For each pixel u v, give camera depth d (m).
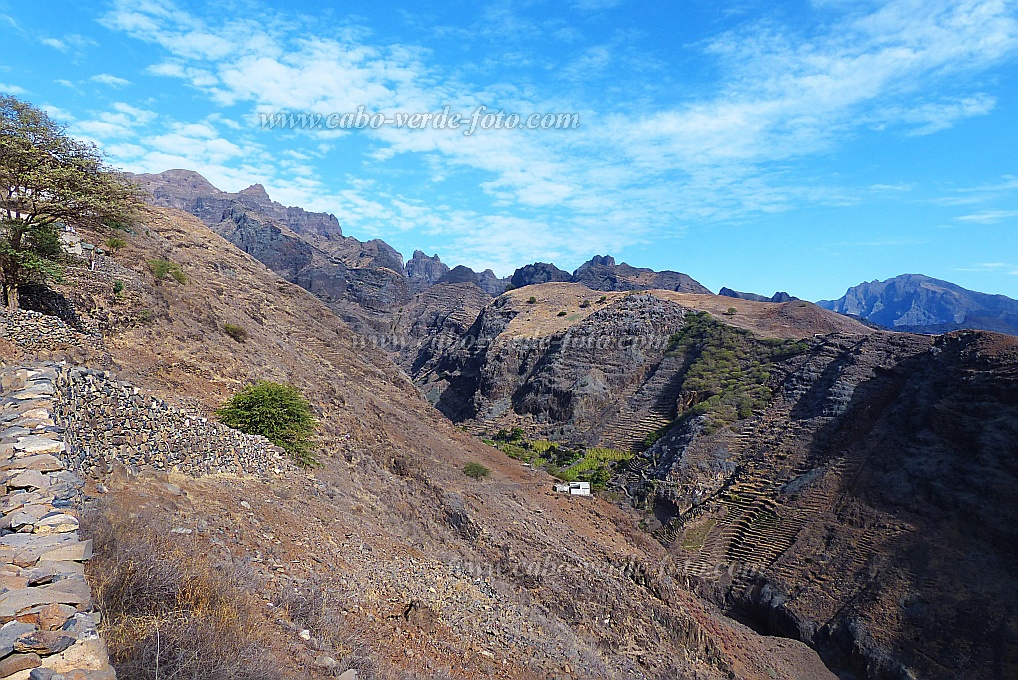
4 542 6.05
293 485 18.06
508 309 137.12
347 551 15.12
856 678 36.50
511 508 40.00
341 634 9.48
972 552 41.09
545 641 17.33
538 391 102.00
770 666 33.09
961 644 35.34
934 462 49.59
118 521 8.41
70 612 4.95
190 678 5.46
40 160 20.89
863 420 60.78
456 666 11.64
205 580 7.58
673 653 27.03
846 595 41.62
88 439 11.38
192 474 14.25
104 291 27.39
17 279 21.08
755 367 81.38
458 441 59.50
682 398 82.00
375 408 49.19
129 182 23.62
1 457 8.15
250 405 21.27
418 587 15.17
